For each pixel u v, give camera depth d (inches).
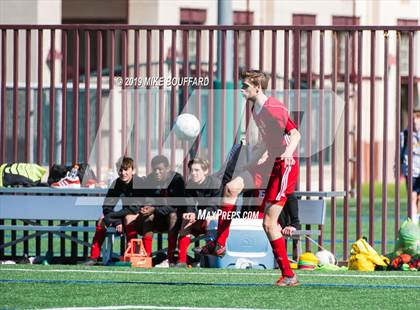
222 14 2021.4
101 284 1349.7
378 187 3639.3
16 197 1668.3
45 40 3137.3
